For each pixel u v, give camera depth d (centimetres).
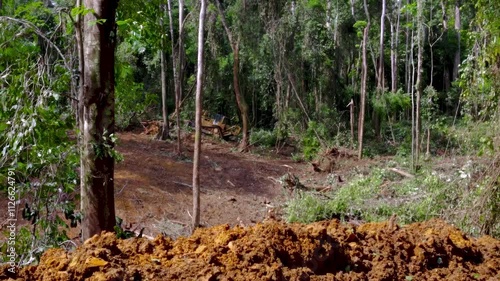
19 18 571
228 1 2148
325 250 384
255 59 2086
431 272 408
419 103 1609
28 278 336
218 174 1541
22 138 503
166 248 388
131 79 726
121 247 375
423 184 1166
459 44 2880
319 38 2228
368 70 2555
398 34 2703
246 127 2012
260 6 1989
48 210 541
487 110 702
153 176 1375
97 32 534
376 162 1788
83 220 551
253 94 2269
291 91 2152
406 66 2688
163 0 680
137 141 1873
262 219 1131
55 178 536
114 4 544
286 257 371
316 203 1055
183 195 1269
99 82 537
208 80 2236
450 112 2617
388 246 418
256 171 1634
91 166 541
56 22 627
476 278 412
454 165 1324
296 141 2097
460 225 681
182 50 2084
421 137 1808
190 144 1986
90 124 539
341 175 1579
